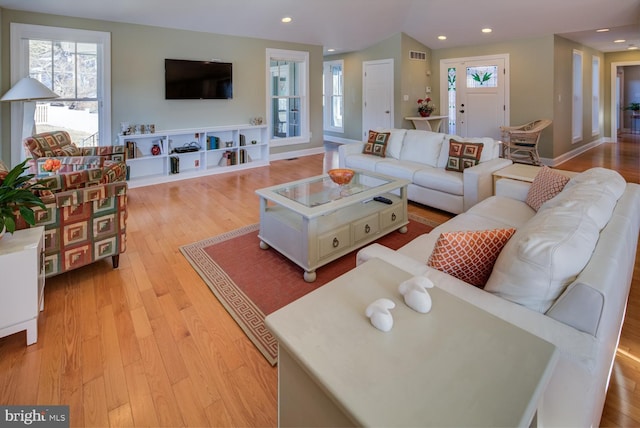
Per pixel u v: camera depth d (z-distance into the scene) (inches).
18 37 170.7
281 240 111.0
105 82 196.7
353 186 128.8
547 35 246.5
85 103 194.7
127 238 132.0
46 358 70.9
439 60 306.7
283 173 239.3
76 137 194.4
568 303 43.9
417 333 39.4
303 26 245.6
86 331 79.4
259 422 58.1
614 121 357.7
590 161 268.5
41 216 87.0
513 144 253.3
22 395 62.1
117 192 101.2
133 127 206.4
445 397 31.3
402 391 31.9
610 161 266.4
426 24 255.0
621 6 196.1
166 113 221.8
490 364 35.1
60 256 92.4
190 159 236.5
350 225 111.0
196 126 236.2
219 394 63.3
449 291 51.2
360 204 129.4
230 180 220.7
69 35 183.5
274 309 88.4
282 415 42.3
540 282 46.1
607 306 42.1
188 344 75.8
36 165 140.5
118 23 197.5
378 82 312.3
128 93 205.6
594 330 42.6
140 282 100.6
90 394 62.7
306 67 290.2
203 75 230.1
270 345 75.5
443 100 309.0
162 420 58.1
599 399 47.8
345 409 30.6
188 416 58.9
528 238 48.6
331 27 254.7
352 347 37.3
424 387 32.4
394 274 52.4
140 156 210.2
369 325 40.7
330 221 111.6
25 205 76.5
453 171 156.9
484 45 278.2
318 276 104.2
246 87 255.8
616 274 45.7
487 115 285.4
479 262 56.4
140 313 86.3
